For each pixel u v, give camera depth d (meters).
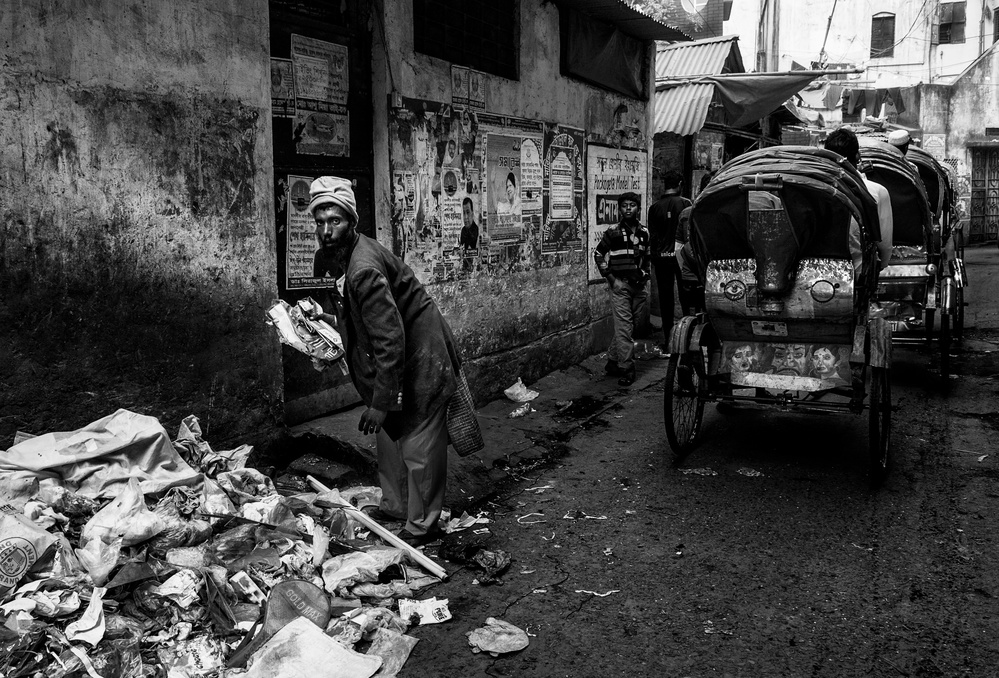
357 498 4.45
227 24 4.22
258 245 4.50
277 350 4.68
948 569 3.80
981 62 25.86
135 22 3.78
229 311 4.35
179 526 3.19
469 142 6.32
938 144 26.67
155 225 3.93
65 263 3.58
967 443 5.64
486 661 3.11
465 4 6.28
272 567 3.39
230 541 3.30
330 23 5.19
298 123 5.01
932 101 26.47
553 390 7.32
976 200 26.94
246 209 4.40
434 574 3.76
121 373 3.85
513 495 4.88
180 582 3.04
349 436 4.81
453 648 3.20
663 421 6.38
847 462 5.34
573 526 4.39
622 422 6.38
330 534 3.86
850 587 3.64
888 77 31.30
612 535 4.27
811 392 5.11
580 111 8.09
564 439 5.92
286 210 4.97
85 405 3.71
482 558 3.85
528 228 7.24
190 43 4.04
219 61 4.20
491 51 6.65
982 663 3.04
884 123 23.67
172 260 4.03
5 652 2.58
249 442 4.53
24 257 3.43
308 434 4.85
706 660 3.10
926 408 6.58
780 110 15.85
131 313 3.86
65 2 3.49
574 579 3.78
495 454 5.36
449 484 4.73
